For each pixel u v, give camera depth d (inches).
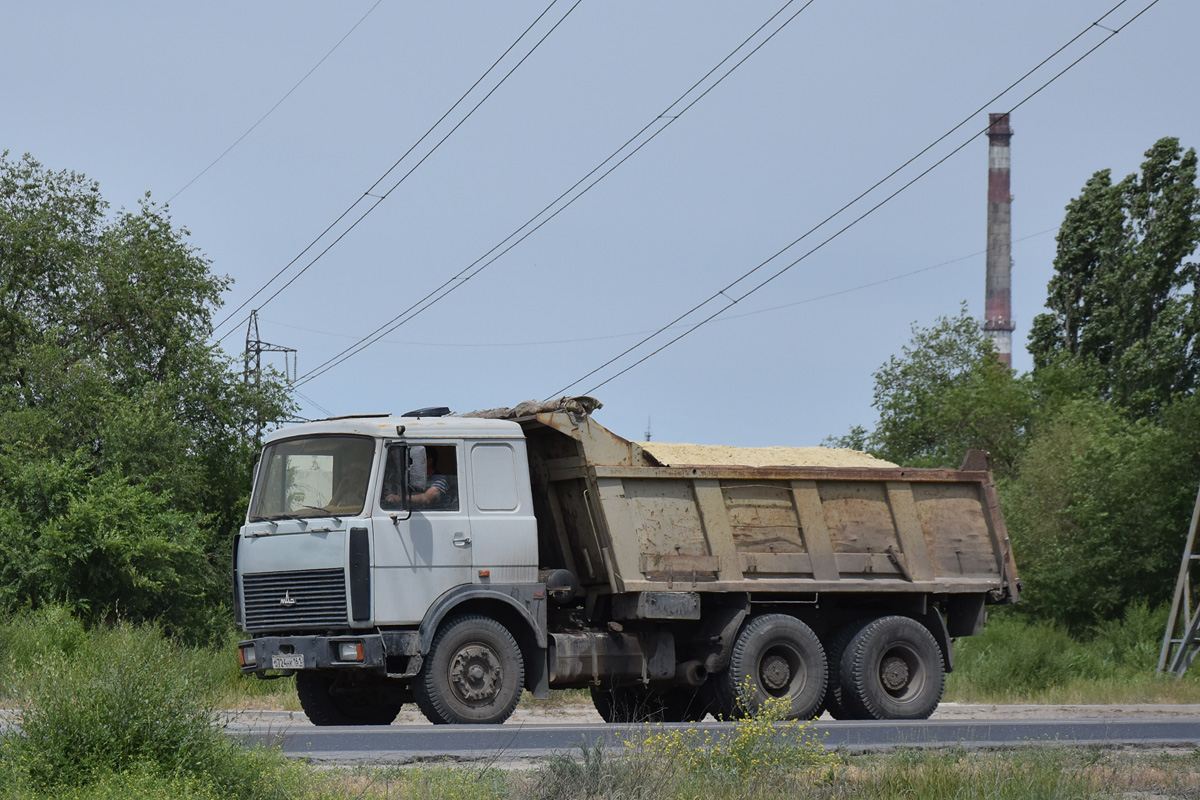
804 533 1600.6
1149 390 5211.6
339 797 828.0
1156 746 1259.2
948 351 5654.5
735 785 916.0
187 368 3764.8
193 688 906.1
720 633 1534.2
